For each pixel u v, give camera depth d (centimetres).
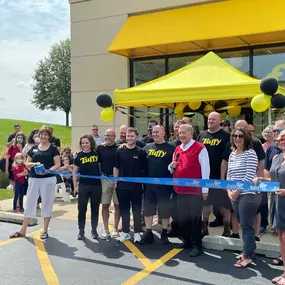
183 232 534
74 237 604
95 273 447
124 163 561
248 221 449
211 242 531
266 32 828
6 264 482
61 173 580
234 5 939
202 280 419
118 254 516
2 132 4184
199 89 639
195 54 1030
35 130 816
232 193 455
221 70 694
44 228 600
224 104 806
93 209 589
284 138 392
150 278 428
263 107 577
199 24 937
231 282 412
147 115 1109
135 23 1059
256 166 441
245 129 448
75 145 1193
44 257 507
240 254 496
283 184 389
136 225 569
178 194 510
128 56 1103
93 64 1160
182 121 606
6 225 689
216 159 541
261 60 955
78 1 1173
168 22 998
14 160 781
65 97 5650
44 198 594
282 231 396
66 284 415
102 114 725
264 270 446
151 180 514
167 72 1066
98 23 1147
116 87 1126
